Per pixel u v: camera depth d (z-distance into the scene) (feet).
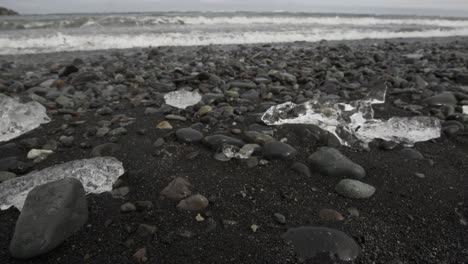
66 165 6.64
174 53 24.93
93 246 5.04
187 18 44.88
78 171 6.44
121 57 22.72
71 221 5.19
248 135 8.49
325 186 6.80
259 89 13.34
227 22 48.39
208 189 6.57
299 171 7.22
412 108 11.28
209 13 68.80
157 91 13.42
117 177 6.79
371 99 11.92
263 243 5.19
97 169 6.63
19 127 9.17
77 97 12.46
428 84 14.46
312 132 8.90
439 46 31.83
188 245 5.12
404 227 5.64
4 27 33.78
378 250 5.09
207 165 7.50
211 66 18.74
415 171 7.40
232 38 33.55
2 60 21.62
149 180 6.84
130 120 10.04
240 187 6.69
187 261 4.82
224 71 16.37
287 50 26.53
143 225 5.41
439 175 7.25
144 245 5.09
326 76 15.56
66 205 5.18
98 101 12.00
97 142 8.56
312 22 55.36
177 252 4.98
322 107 10.14
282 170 7.33
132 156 7.83
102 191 6.35
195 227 5.52
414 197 6.47
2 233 5.27
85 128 9.48
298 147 8.41
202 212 5.89
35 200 5.14
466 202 6.28
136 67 18.58
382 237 5.39
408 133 8.97
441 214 5.96
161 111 10.84
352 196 6.40
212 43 31.73
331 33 40.11
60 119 10.28
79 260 4.77
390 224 5.71
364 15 80.38
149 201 6.06
